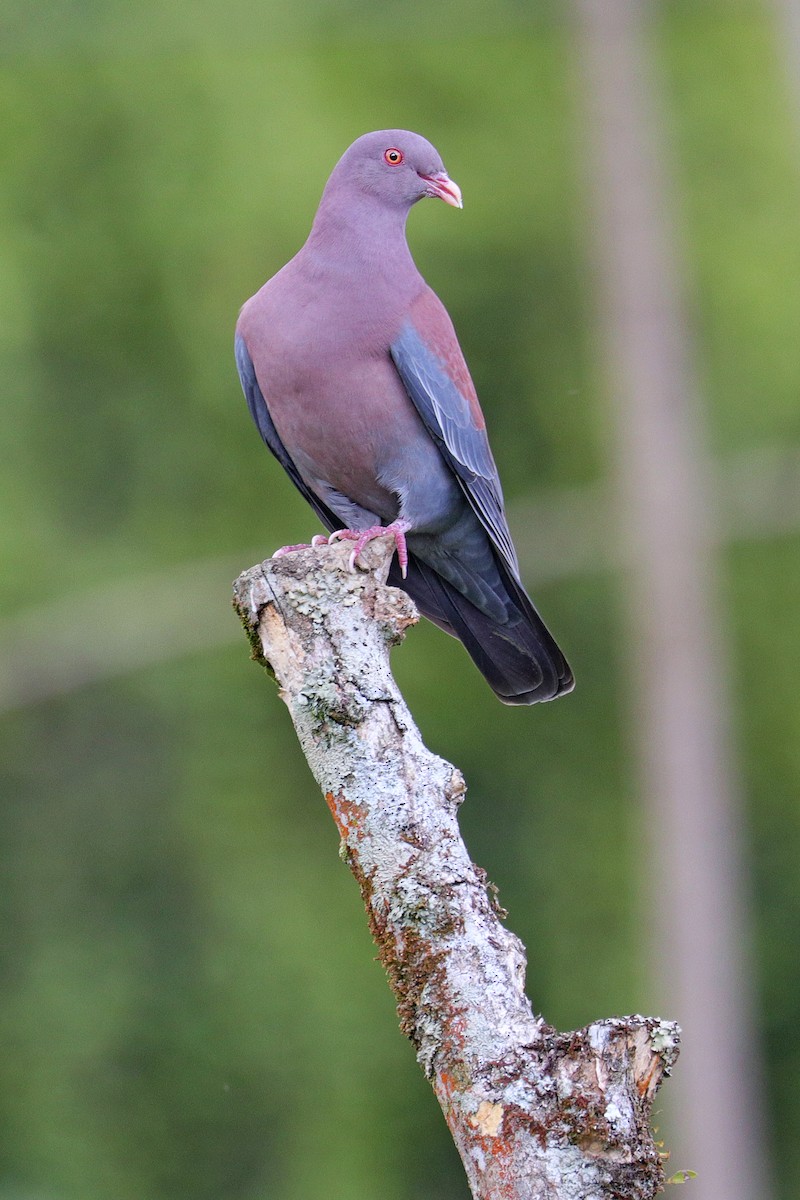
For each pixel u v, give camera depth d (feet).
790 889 56.08
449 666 54.60
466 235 53.16
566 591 56.85
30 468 54.75
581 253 54.60
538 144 54.44
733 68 55.88
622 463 51.03
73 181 54.95
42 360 55.31
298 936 52.85
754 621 56.80
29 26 54.08
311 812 55.31
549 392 55.57
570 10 52.13
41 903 55.26
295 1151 50.31
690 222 55.01
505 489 56.24
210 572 54.03
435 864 13.35
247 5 54.39
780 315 53.72
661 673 49.98
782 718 56.65
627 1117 12.09
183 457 55.57
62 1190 48.78
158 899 55.16
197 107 53.88
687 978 49.19
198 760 55.83
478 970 12.89
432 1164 51.08
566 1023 54.03
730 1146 48.65
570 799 56.39
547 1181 12.05
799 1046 55.42
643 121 50.60
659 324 50.55
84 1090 51.16
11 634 52.80
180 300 53.67
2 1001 53.42
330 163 52.29
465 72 54.44
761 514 55.88
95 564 54.19
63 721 56.24
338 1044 50.96
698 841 49.47
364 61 54.39
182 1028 52.70
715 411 55.16
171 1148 50.83
